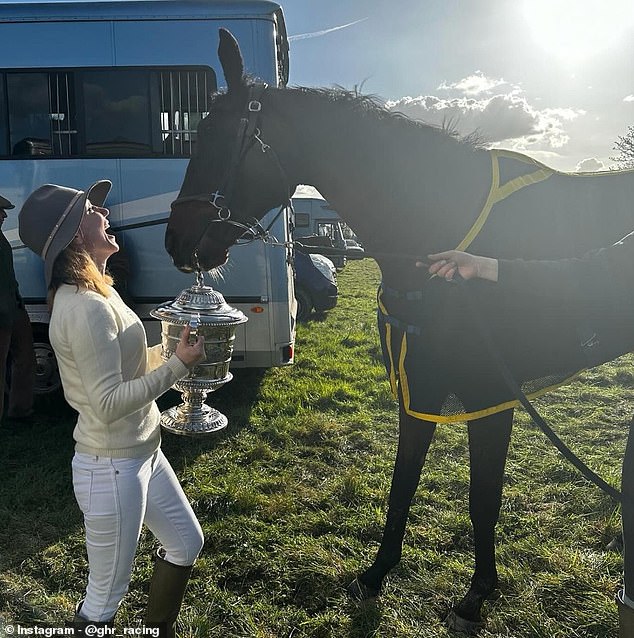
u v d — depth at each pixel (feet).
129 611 8.39
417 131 7.72
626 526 5.59
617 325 6.39
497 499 7.89
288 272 15.93
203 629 7.95
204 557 9.70
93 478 6.00
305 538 10.16
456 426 15.60
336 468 13.20
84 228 6.22
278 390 18.79
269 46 14.70
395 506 8.45
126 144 15.31
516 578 9.05
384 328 7.85
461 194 7.38
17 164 15.42
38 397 17.35
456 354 7.11
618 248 5.22
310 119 7.72
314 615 8.47
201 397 8.19
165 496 6.70
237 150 7.77
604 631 8.11
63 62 15.01
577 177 7.55
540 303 6.14
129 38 14.93
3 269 12.45
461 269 5.34
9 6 15.05
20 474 12.53
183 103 15.14
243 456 13.65
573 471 12.73
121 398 5.67
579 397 18.53
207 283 15.58
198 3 14.85
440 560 9.57
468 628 8.15
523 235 7.14
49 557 9.71
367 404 17.80
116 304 6.29
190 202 7.89
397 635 8.04
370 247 7.97
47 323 16.08
